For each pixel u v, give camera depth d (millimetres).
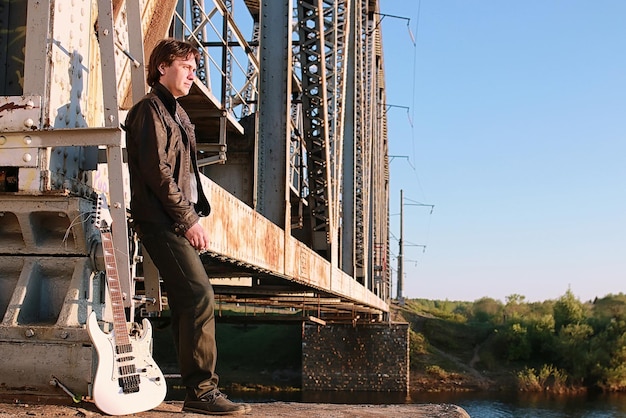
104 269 4777
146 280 5105
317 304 25703
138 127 4219
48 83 4496
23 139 4492
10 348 4438
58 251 4703
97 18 5012
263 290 16594
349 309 35719
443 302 102000
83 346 4402
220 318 22172
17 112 4480
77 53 4812
